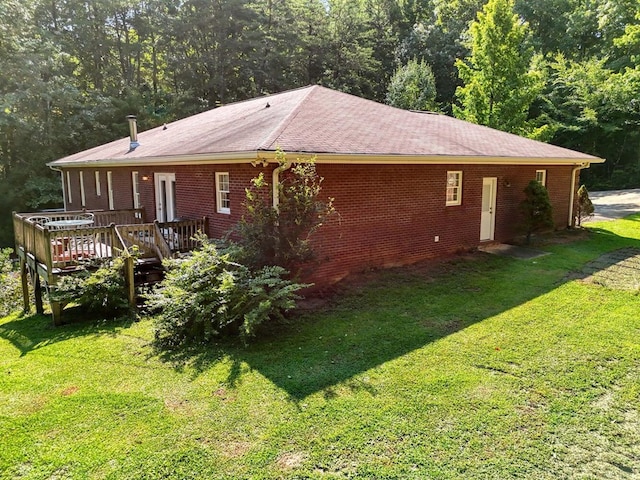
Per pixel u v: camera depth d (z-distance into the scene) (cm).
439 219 1138
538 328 679
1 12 2191
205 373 557
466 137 1280
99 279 797
